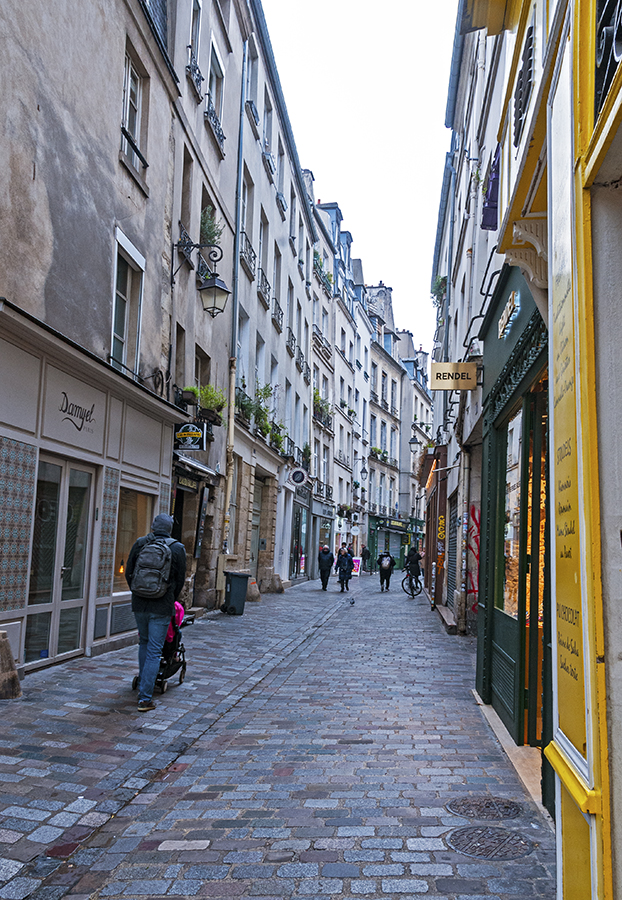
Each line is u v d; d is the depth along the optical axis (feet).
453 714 22.95
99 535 31.04
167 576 22.75
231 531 61.05
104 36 31.73
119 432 33.17
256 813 14.44
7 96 23.59
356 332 143.95
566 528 9.09
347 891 11.10
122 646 33.27
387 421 174.91
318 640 41.22
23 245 24.90
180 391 43.47
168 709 22.79
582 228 8.43
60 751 17.67
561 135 9.64
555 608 9.75
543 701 15.33
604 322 8.25
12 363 23.76
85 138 29.89
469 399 41.93
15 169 24.22
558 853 9.32
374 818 14.07
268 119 77.00
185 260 44.75
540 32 11.60
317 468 111.55
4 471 23.26
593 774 7.62
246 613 53.21
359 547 148.15
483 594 25.67
